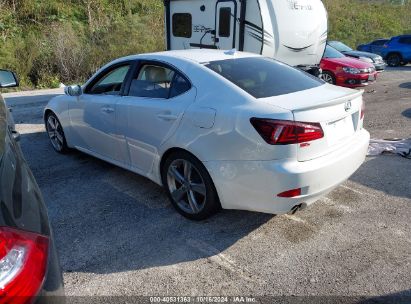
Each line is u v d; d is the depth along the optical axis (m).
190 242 3.31
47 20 16.98
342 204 3.98
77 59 13.38
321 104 3.01
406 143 5.87
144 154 3.93
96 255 3.13
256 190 3.05
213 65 3.60
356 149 3.40
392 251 3.18
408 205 3.97
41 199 2.05
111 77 4.37
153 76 3.87
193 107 3.36
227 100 3.22
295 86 3.52
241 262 3.05
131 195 4.17
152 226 3.56
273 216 3.71
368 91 11.41
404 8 36.12
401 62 20.94
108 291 2.73
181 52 4.03
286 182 2.91
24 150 5.65
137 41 15.09
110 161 4.52
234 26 8.23
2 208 1.61
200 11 8.91
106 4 19.28
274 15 8.09
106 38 14.84
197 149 3.31
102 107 4.32
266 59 4.10
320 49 9.44
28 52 13.12
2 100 2.94
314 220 3.66
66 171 4.84
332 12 29.64
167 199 4.07
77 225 3.57
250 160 3.01
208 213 3.49
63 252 3.16
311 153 3.00
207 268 2.97
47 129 5.62
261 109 3.00
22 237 1.59
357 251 3.18
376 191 4.29
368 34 28.75
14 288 1.48
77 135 4.95
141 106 3.80
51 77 12.84
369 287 2.77
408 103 9.35
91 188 4.35
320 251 3.18
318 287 2.77
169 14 9.80
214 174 3.25
